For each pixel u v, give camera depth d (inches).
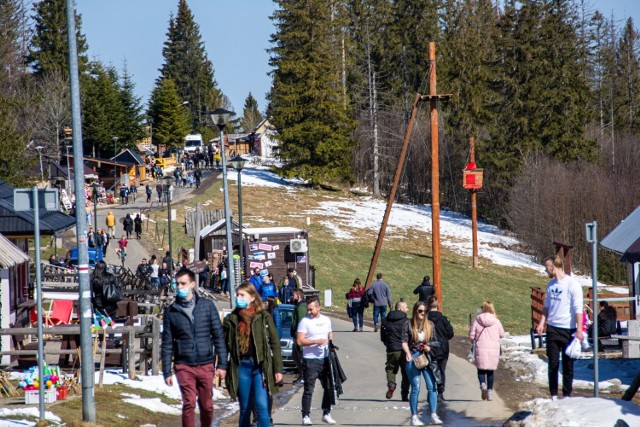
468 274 3927.2
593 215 4537.4
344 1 6712.6
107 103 6934.1
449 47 6368.1
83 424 780.0
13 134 3380.9
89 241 3216.0
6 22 6131.9
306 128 6028.5
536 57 5378.9
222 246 2962.6
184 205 4793.3
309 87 5969.5
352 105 6653.5
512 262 4451.3
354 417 926.4
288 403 1058.1
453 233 5132.9
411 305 3171.8
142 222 4141.2
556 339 789.2
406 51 6515.8
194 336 641.6
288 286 2124.8
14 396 980.6
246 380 676.1
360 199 6028.5
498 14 7372.1
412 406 870.4
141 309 1756.9
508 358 1401.3
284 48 6003.9
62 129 5753.0
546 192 4591.5
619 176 4849.9
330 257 3939.5
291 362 1414.9
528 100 5374.0
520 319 3006.9
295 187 6151.6
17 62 6033.5
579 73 5398.6
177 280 643.5
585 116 5369.1
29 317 1584.6
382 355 1567.4
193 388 641.6
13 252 1315.2
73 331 1093.1
